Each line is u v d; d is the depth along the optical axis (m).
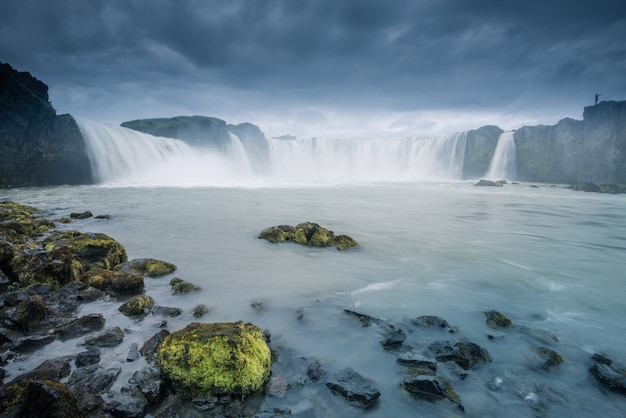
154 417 4.29
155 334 6.07
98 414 4.19
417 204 27.80
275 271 10.29
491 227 18.55
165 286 8.72
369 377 5.27
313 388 4.95
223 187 39.22
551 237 16.41
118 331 6.20
